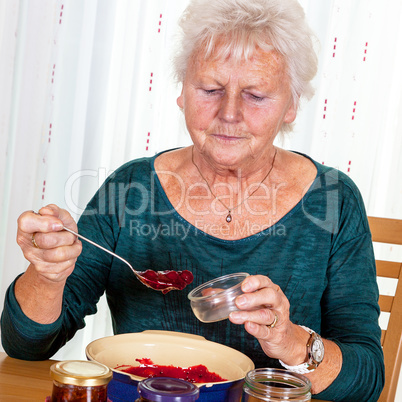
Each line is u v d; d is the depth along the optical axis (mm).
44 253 1019
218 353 1080
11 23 2541
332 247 1425
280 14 1244
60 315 1154
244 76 1224
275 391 843
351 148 2400
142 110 2494
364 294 1366
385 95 2385
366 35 2371
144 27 2477
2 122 2568
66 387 763
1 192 2604
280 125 1321
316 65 1333
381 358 1236
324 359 1127
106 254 1449
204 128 1278
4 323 1140
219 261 1398
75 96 2527
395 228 1592
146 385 780
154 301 1401
